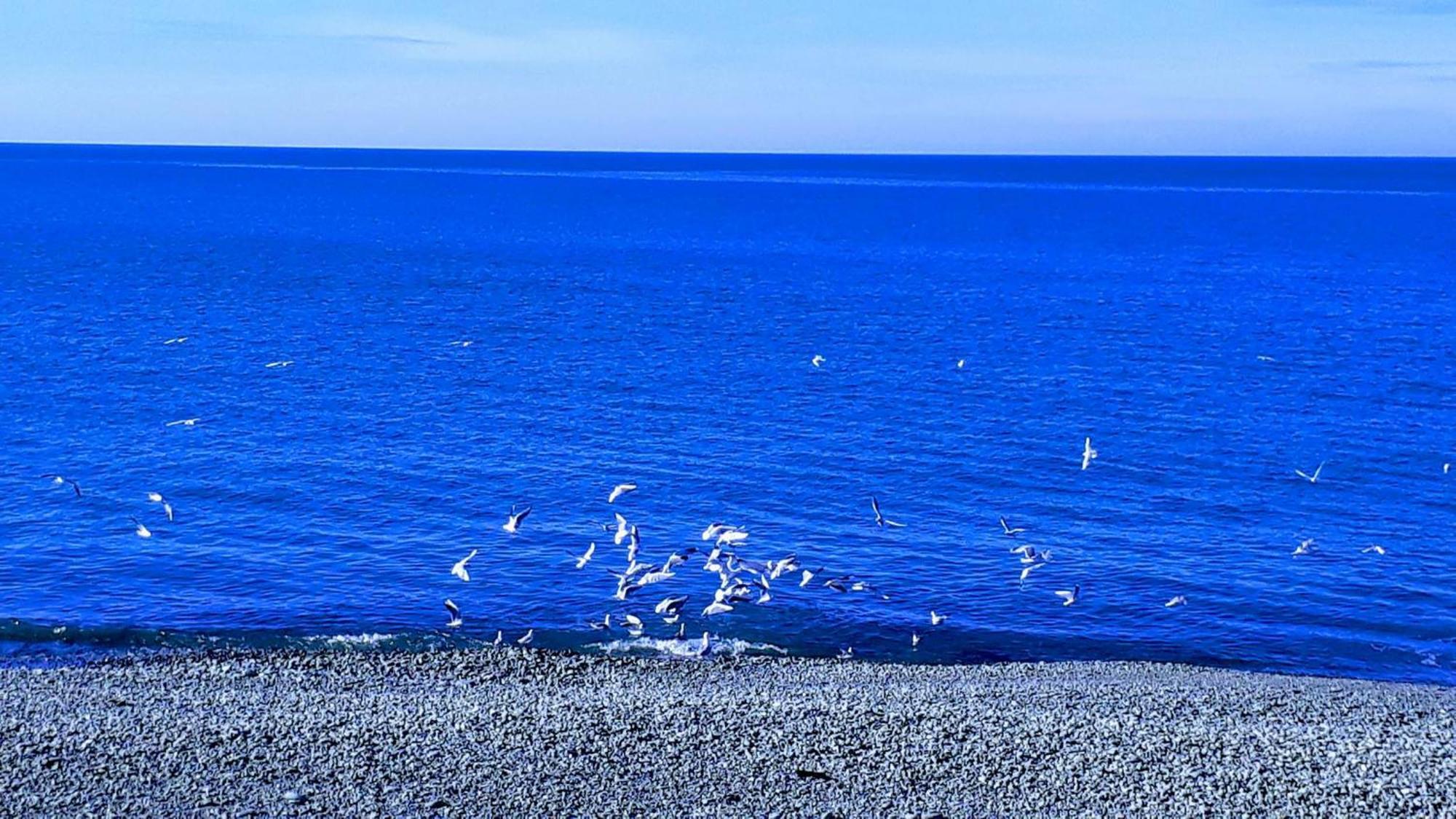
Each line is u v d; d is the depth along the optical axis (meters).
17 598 44.34
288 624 42.84
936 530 54.19
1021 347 98.44
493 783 28.58
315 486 58.38
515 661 39.72
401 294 125.31
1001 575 49.03
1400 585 49.12
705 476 61.41
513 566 48.75
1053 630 44.16
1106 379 85.75
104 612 43.44
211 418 71.00
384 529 52.78
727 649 41.59
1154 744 31.64
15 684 36.19
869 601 45.94
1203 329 107.75
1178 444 69.12
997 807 28.03
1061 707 35.22
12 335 94.62
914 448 67.25
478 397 77.44
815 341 100.19
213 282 130.62
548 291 129.62
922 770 29.75
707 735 31.42
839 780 29.16
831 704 34.31
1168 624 44.97
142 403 74.31
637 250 176.12
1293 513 57.66
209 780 28.31
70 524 52.41
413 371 85.38
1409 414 77.25
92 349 90.12
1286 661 42.31
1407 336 105.00
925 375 86.31
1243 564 50.91
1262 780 29.69
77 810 26.69
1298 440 70.38
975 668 40.22
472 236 195.62
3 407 72.19
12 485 57.53
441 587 46.50
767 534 53.34
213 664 38.81
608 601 45.41
